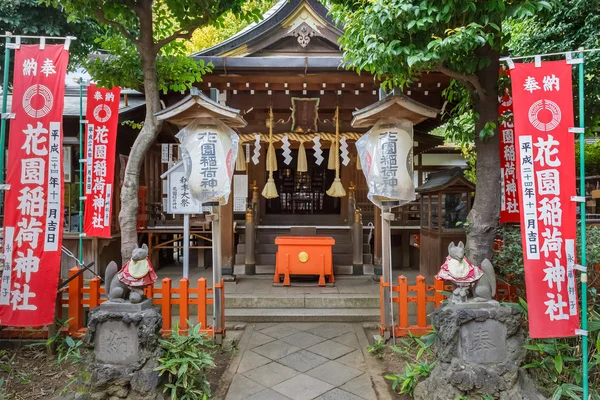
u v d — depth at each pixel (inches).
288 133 266.1
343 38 160.2
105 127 206.7
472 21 127.8
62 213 141.2
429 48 125.0
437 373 125.6
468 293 132.7
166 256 359.3
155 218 349.1
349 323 205.8
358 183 352.2
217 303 174.4
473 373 118.6
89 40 311.6
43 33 292.7
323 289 242.1
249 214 286.0
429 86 244.2
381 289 179.2
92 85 204.1
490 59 140.9
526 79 121.4
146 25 158.2
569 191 119.5
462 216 234.8
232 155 163.2
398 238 332.5
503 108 178.4
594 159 387.2
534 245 120.4
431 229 247.9
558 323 119.0
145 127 161.2
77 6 148.5
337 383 142.9
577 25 176.2
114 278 133.6
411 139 159.9
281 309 217.8
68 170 266.1
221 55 254.4
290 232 321.4
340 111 275.0
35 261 139.5
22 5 278.2
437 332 128.6
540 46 187.0
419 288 176.1
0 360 156.9
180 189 190.2
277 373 150.9
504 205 184.2
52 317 140.6
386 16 121.4
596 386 128.3
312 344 178.7
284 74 229.1
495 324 122.0
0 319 138.6
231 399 131.6
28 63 138.6
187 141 159.8
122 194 158.9
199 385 132.5
